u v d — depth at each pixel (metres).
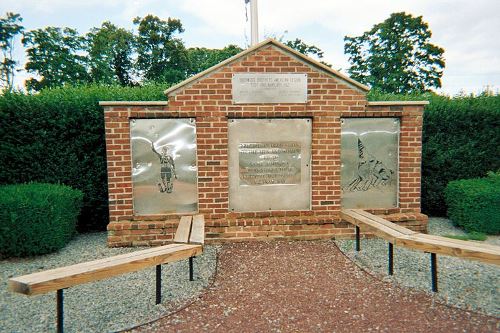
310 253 5.68
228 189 6.25
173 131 6.17
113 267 3.52
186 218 5.88
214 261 5.36
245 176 6.32
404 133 6.49
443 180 8.62
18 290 3.01
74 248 6.14
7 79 33.28
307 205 6.46
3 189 6.06
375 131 6.53
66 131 7.20
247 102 6.15
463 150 8.50
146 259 3.79
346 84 6.30
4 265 5.36
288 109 6.22
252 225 6.21
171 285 4.54
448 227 7.41
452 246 3.94
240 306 3.96
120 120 5.99
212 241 6.16
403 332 3.38
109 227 5.95
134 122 6.09
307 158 6.39
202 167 6.17
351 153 6.50
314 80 6.24
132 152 6.12
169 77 33.69
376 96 10.22
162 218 6.16
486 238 6.60
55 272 3.30
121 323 3.62
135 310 3.89
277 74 6.17
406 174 6.53
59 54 31.09
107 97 7.57
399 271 4.90
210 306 3.96
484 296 4.13
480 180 7.75
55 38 32.00
